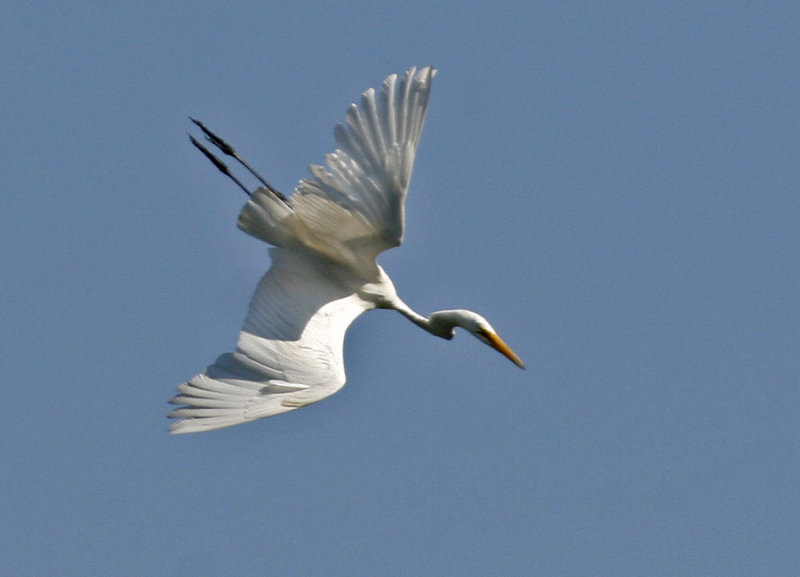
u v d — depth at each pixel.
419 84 14.83
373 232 15.61
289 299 15.52
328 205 15.30
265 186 15.35
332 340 15.18
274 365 14.60
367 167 15.03
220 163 16.44
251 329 15.03
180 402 13.80
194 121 16.50
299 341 15.01
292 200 15.30
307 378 14.59
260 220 15.60
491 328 16.77
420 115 14.89
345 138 14.95
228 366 14.28
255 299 15.41
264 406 14.15
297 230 15.65
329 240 15.77
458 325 16.88
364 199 15.25
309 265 15.88
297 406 14.31
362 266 16.06
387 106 14.88
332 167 15.01
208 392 13.98
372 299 16.28
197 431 13.74
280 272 15.73
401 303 16.75
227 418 13.93
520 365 16.67
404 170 15.04
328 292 15.88
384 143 14.95
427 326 16.98
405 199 15.27
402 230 15.51
